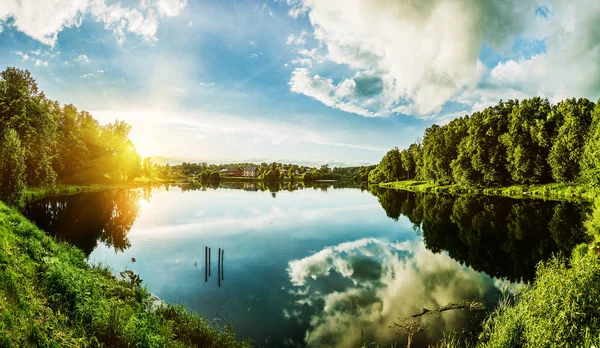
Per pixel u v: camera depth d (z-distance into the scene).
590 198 38.59
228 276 15.16
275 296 12.81
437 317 11.02
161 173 155.25
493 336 8.62
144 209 39.22
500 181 56.72
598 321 6.55
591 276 7.43
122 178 89.44
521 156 51.03
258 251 20.00
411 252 20.06
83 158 63.94
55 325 6.56
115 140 80.31
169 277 14.87
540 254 18.50
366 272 16.06
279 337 9.65
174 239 23.03
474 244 21.80
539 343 6.82
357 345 9.25
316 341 9.45
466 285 14.18
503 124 57.62
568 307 6.72
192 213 36.44
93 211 35.31
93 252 18.89
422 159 83.19
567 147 45.16
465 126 67.12
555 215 29.30
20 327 5.87
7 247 9.38
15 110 39.53
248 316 10.99
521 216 30.25
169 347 7.40
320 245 21.73
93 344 6.55
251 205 44.91
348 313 11.35
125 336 6.99
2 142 29.02
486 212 33.81
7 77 41.78
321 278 15.09
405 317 11.03
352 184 123.75
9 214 14.91
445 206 40.69
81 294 8.06
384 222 31.02
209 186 101.31
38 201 39.53
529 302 7.89
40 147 42.09
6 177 28.77
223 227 27.89
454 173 62.75
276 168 164.62
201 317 10.40
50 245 12.98
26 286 7.59
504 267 16.69
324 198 56.75
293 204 46.75
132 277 12.12
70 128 61.72
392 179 104.75
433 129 84.19
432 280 14.88
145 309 9.56
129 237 23.47
